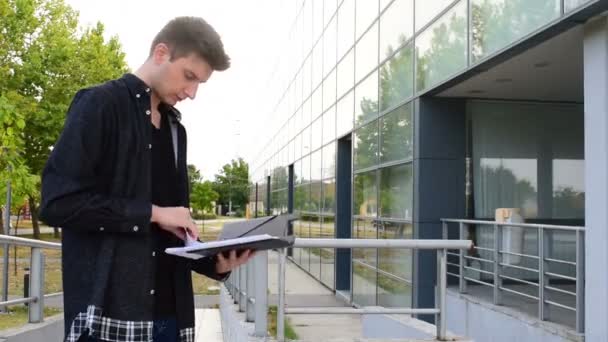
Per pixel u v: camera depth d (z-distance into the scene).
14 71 23.72
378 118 11.02
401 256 9.52
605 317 5.13
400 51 9.81
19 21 23.55
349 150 14.51
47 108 24.78
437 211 8.84
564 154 9.19
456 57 7.60
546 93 8.66
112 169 1.82
